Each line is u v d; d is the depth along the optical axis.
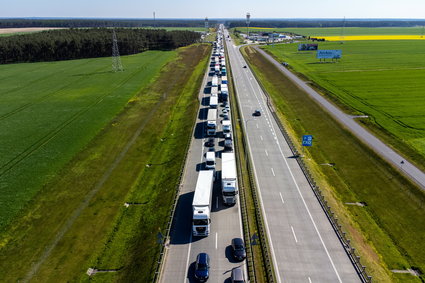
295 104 93.19
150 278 32.50
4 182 53.03
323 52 158.62
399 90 102.62
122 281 34.47
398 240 40.22
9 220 44.00
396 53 182.75
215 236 38.44
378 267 34.88
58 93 108.56
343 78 122.19
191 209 43.78
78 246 39.97
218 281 31.88
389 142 64.12
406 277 34.66
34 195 49.59
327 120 77.88
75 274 35.81
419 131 69.62
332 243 37.09
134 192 51.59
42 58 179.62
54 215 45.41
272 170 54.31
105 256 38.50
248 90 106.69
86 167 58.22
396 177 51.59
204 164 56.47
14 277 35.31
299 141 68.19
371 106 87.31
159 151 65.56
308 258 34.84
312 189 48.50
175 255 35.47
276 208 43.81
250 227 39.69
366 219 44.12
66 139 70.38
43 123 80.25
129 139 70.75
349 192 50.41
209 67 149.75
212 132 68.25
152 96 103.75
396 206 46.09
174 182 50.81
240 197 45.41
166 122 81.31
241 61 167.25
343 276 32.50
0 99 101.69
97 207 47.50
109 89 112.81
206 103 92.88
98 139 70.06
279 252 35.72
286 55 187.50
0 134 73.31
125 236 41.84
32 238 41.03
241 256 34.31
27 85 120.25
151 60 173.75
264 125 75.12
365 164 57.25
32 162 59.91
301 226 40.06
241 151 61.25
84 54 187.75
